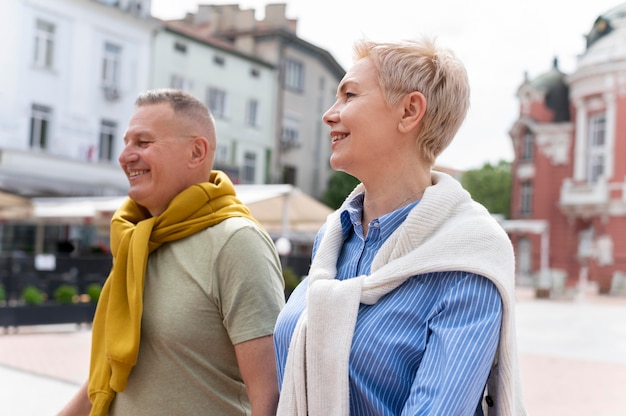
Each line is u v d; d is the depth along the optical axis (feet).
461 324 4.09
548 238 116.26
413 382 4.18
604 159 109.60
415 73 4.67
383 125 4.73
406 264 4.32
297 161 111.86
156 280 6.11
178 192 6.47
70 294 37.27
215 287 5.91
